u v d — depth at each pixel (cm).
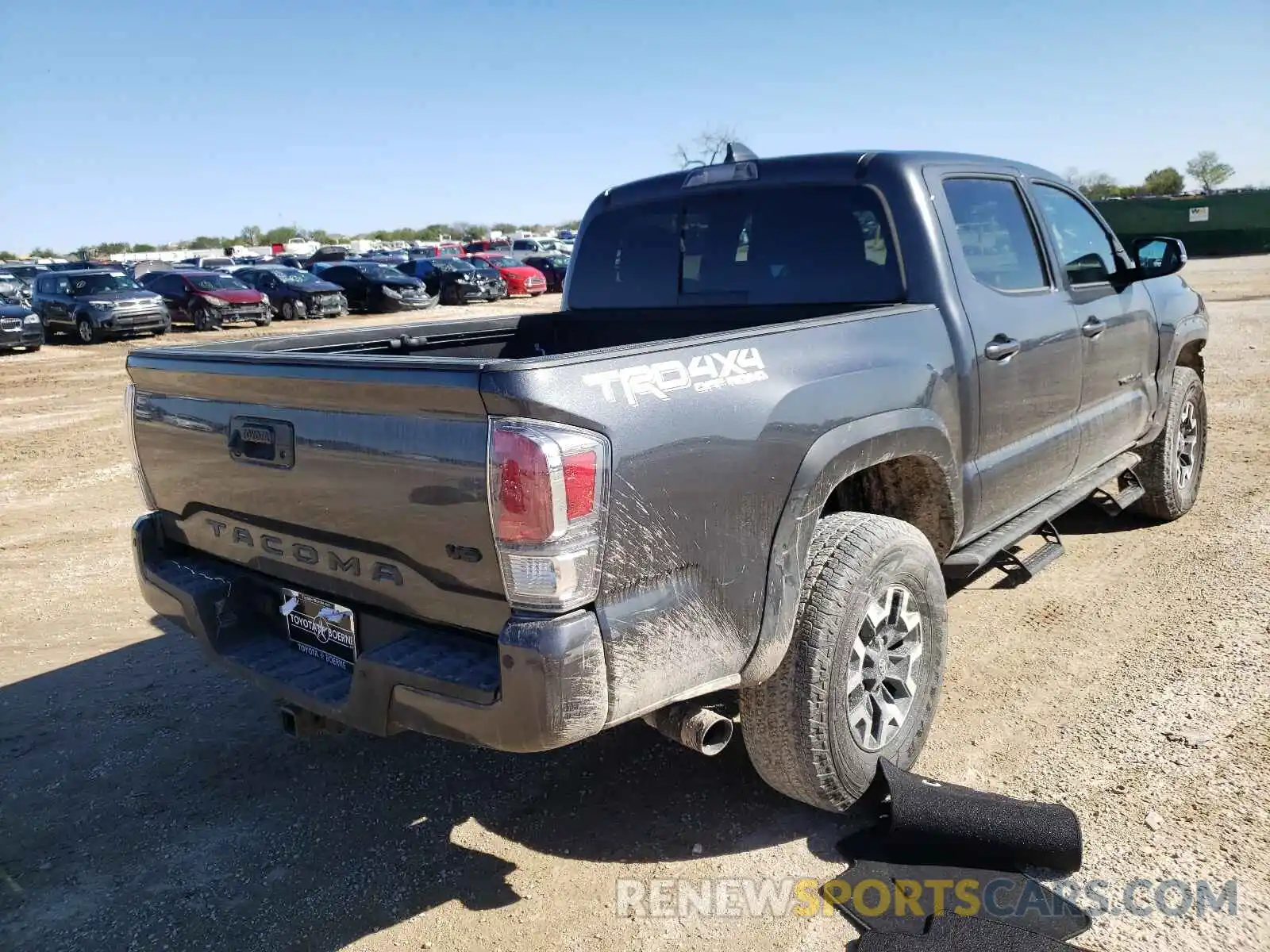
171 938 280
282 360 270
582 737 235
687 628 255
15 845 328
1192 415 605
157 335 2394
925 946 254
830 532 308
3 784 367
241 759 381
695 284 430
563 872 303
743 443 265
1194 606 469
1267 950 253
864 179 375
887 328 331
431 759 377
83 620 534
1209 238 3916
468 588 242
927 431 334
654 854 310
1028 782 331
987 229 401
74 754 388
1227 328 1595
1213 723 361
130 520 748
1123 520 614
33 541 691
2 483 878
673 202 434
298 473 275
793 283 396
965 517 375
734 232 413
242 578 318
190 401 313
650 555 244
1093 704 381
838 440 295
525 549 225
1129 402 512
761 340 282
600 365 238
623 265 457
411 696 247
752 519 269
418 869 308
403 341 427
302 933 280
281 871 310
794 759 297
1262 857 288
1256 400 973
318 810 344
